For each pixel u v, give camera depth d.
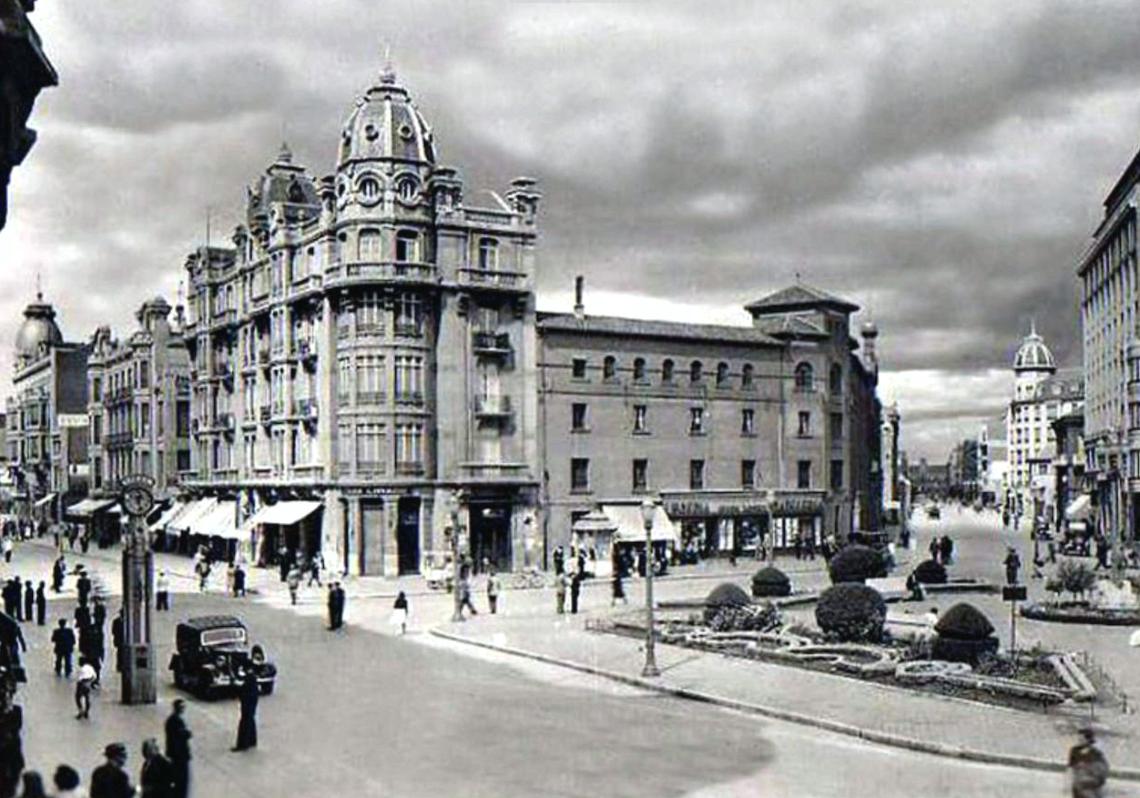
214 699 31.61
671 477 83.12
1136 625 45.00
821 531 90.25
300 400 79.25
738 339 86.38
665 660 37.38
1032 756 24.09
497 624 47.34
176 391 108.38
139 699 30.77
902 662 34.50
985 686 30.72
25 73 18.95
